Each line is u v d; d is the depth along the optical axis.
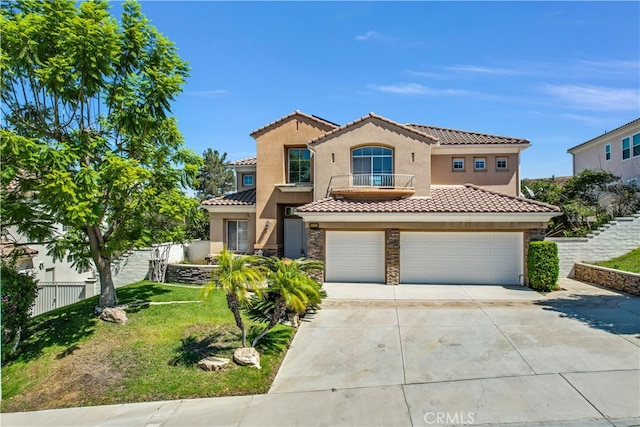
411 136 19.44
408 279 17.78
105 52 11.41
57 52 11.42
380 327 11.53
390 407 7.07
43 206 11.79
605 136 28.84
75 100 12.41
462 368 8.51
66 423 7.37
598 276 16.92
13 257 13.17
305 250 23.44
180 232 15.12
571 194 25.25
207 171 47.12
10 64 10.70
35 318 13.64
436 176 22.09
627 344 9.47
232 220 23.89
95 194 11.13
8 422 7.62
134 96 12.37
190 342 10.70
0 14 10.59
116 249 13.24
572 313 12.33
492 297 14.88
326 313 13.05
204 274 18.72
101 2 11.84
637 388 7.27
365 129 19.72
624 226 18.66
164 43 13.16
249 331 11.23
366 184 19.58
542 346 9.52
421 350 9.67
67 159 10.73
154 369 9.37
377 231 17.95
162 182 13.64
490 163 21.86
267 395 7.87
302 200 22.48
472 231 17.41
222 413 7.25
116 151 13.41
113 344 10.80
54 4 11.20
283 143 22.67
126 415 7.50
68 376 9.35
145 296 15.55
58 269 22.55
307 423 6.71
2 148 9.48
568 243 18.97
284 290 9.38
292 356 9.69
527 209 16.17
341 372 8.69
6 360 10.41
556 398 7.01
